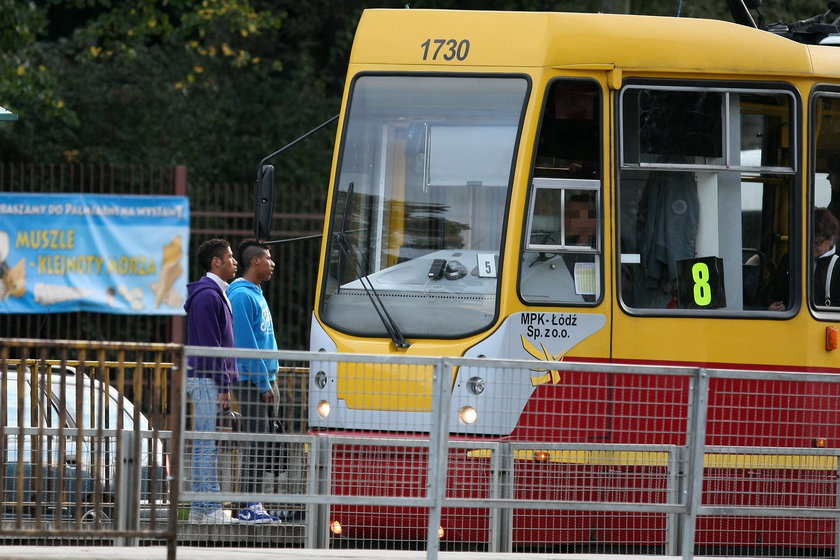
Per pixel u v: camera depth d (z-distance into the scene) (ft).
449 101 108.88
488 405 99.50
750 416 98.12
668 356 107.24
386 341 106.93
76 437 86.02
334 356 85.76
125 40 279.90
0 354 84.58
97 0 284.82
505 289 104.99
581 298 106.52
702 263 109.09
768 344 109.29
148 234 195.83
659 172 108.78
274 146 272.10
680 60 109.29
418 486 89.61
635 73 108.58
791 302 110.52
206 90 272.31
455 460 90.79
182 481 86.79
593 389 98.68
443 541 100.63
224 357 84.89
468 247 107.04
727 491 97.91
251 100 277.23
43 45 268.41
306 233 204.74
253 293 118.32
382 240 108.99
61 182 198.39
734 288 109.60
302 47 291.79
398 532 100.83
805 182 111.04
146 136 266.57
